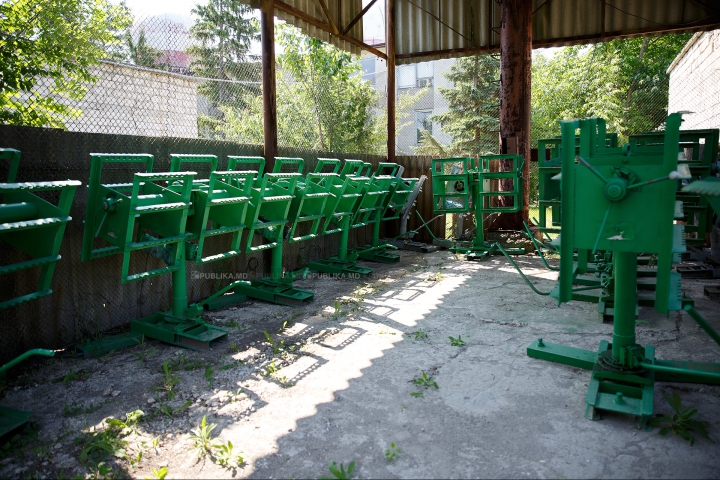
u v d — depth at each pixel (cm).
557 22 829
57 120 504
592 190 206
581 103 1622
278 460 199
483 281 529
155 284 403
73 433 222
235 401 253
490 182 746
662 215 194
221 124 1195
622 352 245
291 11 597
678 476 185
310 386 269
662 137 355
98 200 295
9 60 441
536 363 297
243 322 388
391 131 821
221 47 1260
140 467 196
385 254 663
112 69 655
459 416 233
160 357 315
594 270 462
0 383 272
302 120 1221
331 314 408
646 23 781
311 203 461
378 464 195
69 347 331
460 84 1778
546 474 187
